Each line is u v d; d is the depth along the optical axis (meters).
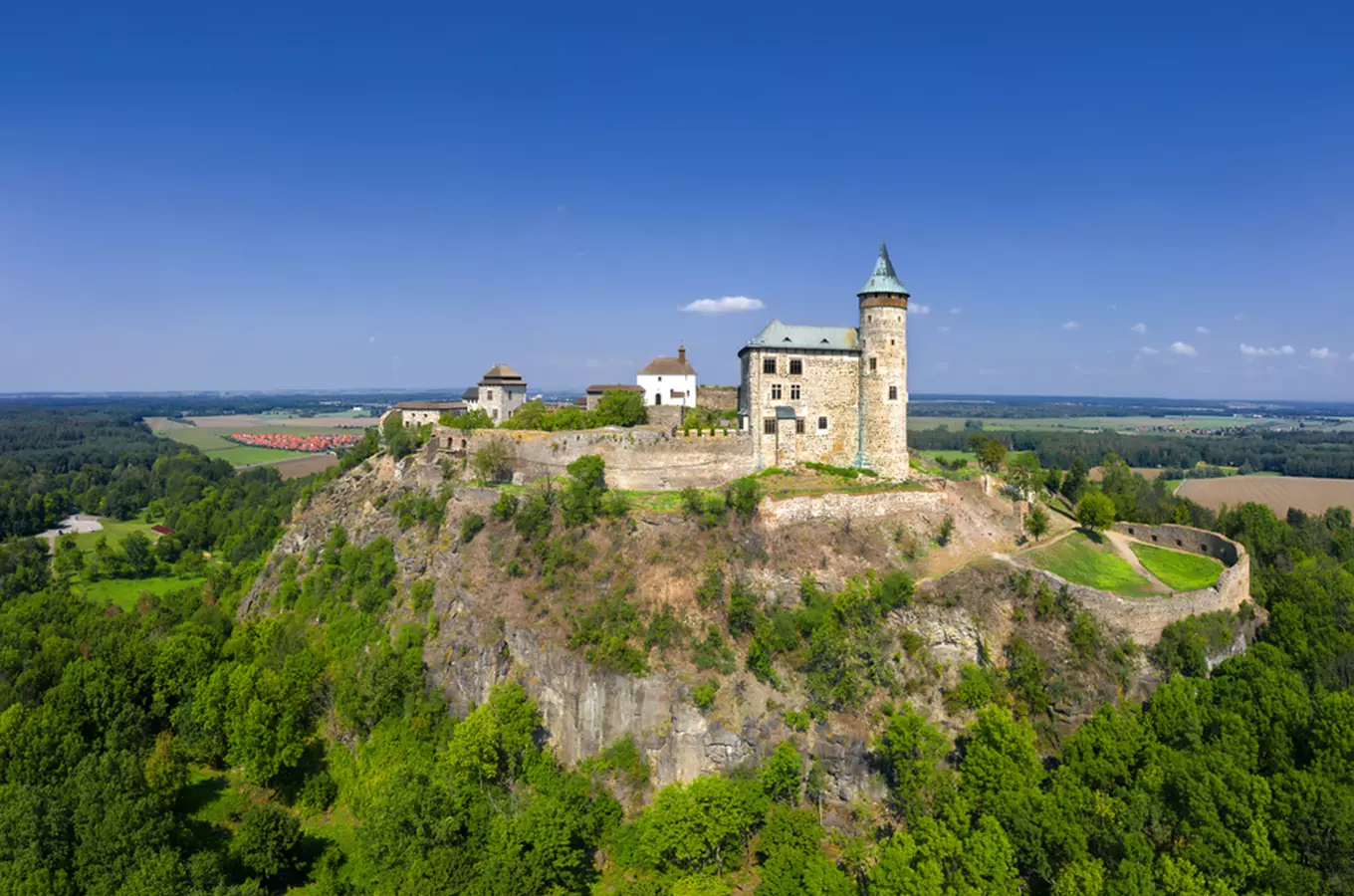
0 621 117.62
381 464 135.12
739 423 121.81
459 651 92.00
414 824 72.12
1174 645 87.06
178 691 96.75
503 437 121.06
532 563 97.31
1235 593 98.25
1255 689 76.94
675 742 81.50
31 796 68.12
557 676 86.62
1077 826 64.31
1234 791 66.06
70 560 173.00
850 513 103.06
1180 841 66.38
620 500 102.81
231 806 84.50
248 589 132.50
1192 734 72.25
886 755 75.62
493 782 79.94
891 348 116.81
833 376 118.56
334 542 118.44
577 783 80.38
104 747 86.94
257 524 180.12
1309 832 63.88
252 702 86.94
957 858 62.97
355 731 91.31
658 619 88.06
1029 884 67.19
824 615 87.50
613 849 76.12
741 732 81.25
